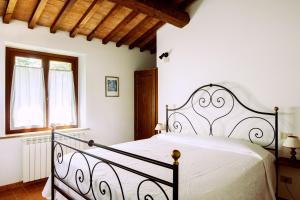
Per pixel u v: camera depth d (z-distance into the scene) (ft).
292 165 7.59
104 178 5.58
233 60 9.88
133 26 12.55
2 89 9.95
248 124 9.37
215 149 8.68
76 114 13.01
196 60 11.35
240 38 9.65
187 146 9.25
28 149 10.40
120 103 14.53
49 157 11.07
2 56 9.87
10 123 10.59
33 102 11.23
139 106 14.80
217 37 10.46
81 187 6.27
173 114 12.54
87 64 12.79
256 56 9.15
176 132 12.11
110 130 13.99
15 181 10.28
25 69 11.01
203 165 6.59
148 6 9.56
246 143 8.37
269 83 8.77
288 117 8.28
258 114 9.05
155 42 14.93
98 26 11.69
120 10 10.85
